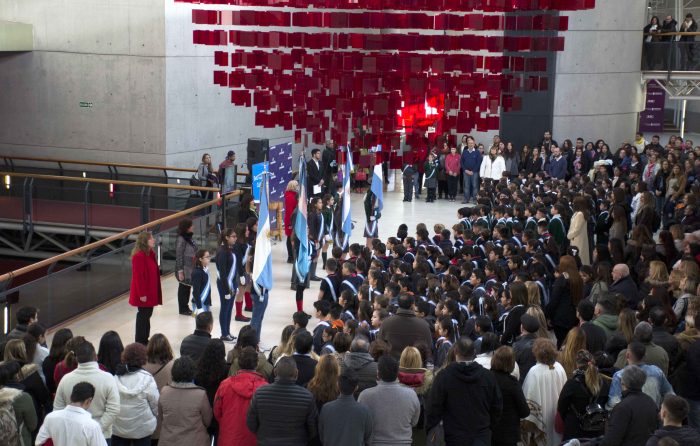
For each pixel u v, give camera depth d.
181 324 12.45
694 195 14.30
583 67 24.80
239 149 23.36
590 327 7.87
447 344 7.61
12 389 6.36
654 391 6.56
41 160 21.81
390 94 6.47
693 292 9.00
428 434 6.42
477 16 6.22
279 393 5.86
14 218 19.67
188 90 21.45
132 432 6.57
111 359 7.40
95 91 21.31
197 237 15.42
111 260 13.46
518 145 25.12
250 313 13.38
